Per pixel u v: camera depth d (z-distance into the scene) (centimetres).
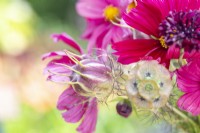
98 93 37
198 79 36
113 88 37
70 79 38
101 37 45
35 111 100
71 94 40
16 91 96
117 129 94
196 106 36
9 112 93
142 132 86
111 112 95
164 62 37
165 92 35
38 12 172
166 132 44
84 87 37
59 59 41
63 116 40
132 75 35
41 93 96
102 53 40
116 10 44
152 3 37
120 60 37
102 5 46
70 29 161
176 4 37
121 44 37
